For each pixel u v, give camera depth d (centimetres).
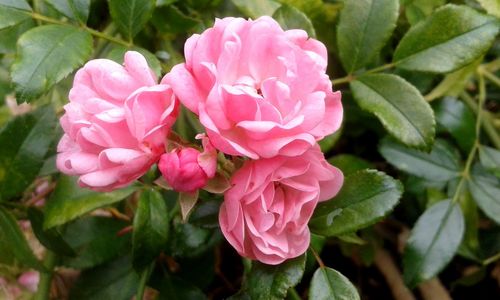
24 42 16
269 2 21
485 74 23
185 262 21
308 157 14
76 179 17
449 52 17
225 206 15
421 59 18
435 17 17
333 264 26
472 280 23
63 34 16
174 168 13
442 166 20
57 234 18
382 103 17
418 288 24
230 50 13
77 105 13
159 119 13
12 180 18
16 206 18
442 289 23
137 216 17
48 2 17
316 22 23
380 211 15
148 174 17
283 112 13
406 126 17
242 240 14
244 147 13
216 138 13
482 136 23
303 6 22
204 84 13
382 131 24
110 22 22
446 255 19
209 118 13
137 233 16
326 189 15
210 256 21
